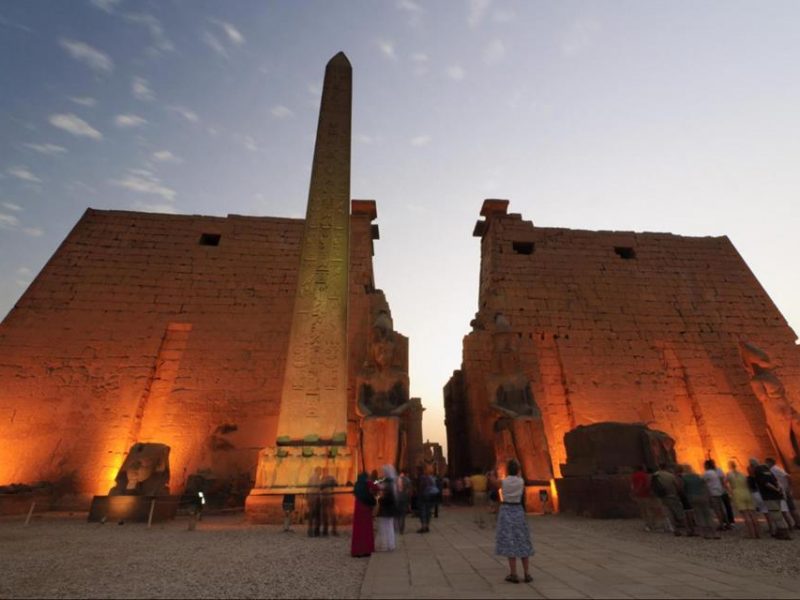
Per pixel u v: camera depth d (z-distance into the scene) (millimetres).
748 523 7070
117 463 13336
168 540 7113
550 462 12352
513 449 12289
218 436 14117
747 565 5078
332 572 4711
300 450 9250
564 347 16531
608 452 10688
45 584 4238
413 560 5312
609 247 19219
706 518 7051
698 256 19438
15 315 15016
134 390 14383
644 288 18234
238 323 16047
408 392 11742
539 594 3736
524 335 16578
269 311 16422
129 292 16125
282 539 7172
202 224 18094
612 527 8398
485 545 6426
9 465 12977
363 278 17375
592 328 17047
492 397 13125
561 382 15969
